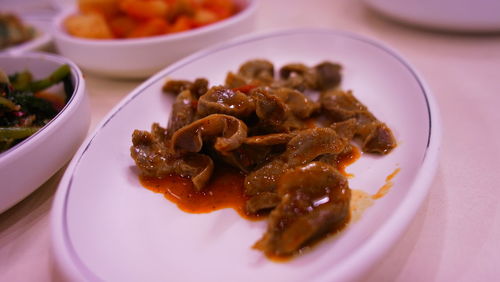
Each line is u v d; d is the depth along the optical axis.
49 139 0.19
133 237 0.18
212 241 0.17
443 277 0.16
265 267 0.16
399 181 0.18
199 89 0.24
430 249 0.17
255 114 0.21
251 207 0.18
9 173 0.18
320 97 0.24
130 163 0.21
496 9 0.29
